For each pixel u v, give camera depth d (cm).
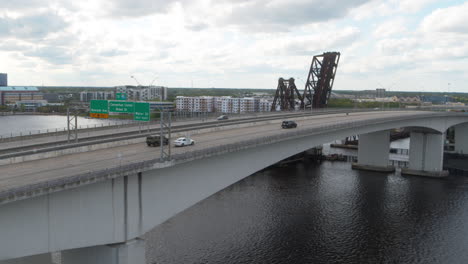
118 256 3102
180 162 3412
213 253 4794
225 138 5259
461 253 4994
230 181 4366
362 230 5688
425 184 8606
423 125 9256
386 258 4822
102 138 5044
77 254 3288
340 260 4734
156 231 5447
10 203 2447
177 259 4612
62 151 3884
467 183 8775
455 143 12556
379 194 7644
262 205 6712
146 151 4138
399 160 11369
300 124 7481
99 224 2950
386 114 10800
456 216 6384
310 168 10044
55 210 2677
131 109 4231
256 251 4891
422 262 4741
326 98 12588
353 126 6931
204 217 6050
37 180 2806
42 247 2631
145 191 3266
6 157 3384
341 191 7775
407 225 5938
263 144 4653
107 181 2962
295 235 5422
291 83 13712
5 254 2456
